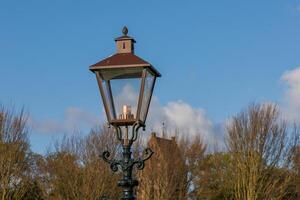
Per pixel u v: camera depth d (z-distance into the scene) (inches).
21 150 1932.8
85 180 2010.3
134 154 1940.2
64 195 2022.6
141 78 373.4
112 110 374.3
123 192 385.7
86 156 2054.6
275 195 2121.1
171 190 2198.6
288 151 2193.7
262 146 2174.0
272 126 2191.2
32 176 2039.9
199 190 2338.8
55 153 2091.5
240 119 2223.2
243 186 2160.4
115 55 382.3
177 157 2295.8
